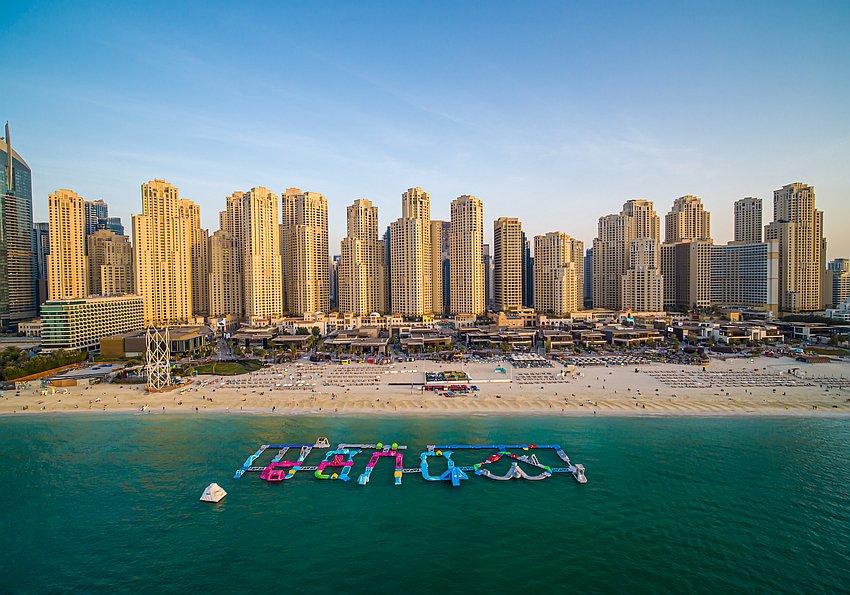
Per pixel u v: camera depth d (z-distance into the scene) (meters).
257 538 119.38
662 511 130.12
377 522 126.00
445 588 101.62
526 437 180.25
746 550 113.75
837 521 125.19
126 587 102.56
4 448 173.00
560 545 115.81
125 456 165.88
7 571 108.25
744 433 183.38
